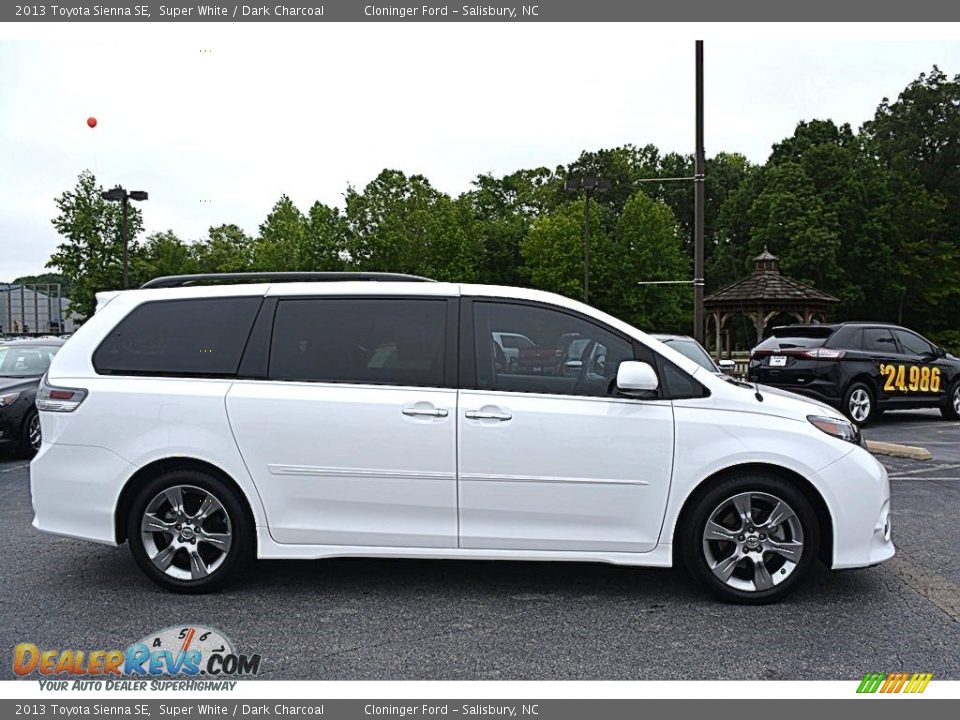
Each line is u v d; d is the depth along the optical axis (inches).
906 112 2213.3
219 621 163.8
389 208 1905.8
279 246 2017.7
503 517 172.6
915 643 152.3
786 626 160.6
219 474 177.3
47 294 1482.5
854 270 1946.4
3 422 370.3
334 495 174.2
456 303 179.0
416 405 172.2
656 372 174.6
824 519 173.3
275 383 176.6
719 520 173.6
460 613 168.1
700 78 585.6
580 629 159.2
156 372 179.8
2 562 205.5
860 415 465.7
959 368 505.0
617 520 172.1
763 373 478.6
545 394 172.9
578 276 1977.1
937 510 259.8
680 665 142.8
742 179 2694.4
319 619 164.9
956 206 2124.8
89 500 177.6
